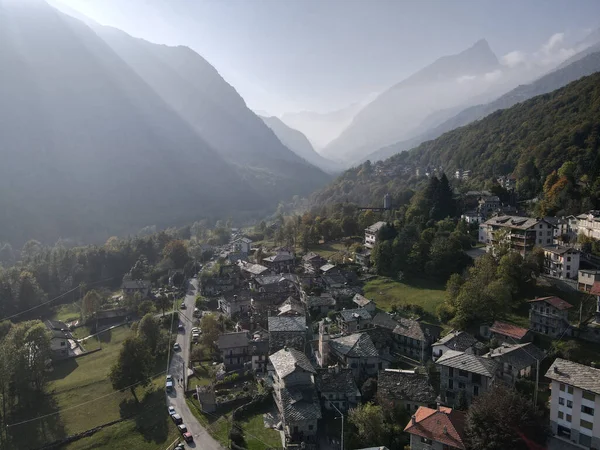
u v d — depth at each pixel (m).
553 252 120.06
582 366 73.19
